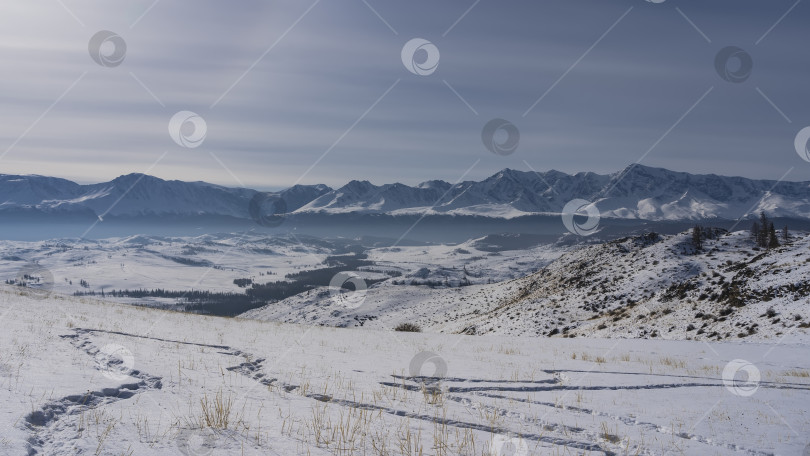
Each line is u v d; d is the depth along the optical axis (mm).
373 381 11750
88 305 27891
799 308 30266
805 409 10703
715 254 59125
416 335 30188
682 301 43188
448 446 6914
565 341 28406
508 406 9953
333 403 9312
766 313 31953
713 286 42844
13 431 5531
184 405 7859
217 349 15039
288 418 7738
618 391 12336
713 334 32500
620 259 70562
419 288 147875
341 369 13125
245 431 6789
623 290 54281
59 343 12234
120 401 7660
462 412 9211
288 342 18984
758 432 8719
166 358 12008
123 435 6023
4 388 7172
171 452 5625
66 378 8359
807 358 20859
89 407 7078
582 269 73438
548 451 7047
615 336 39094
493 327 57750
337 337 23984
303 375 11672
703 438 8289
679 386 13281
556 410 9883
